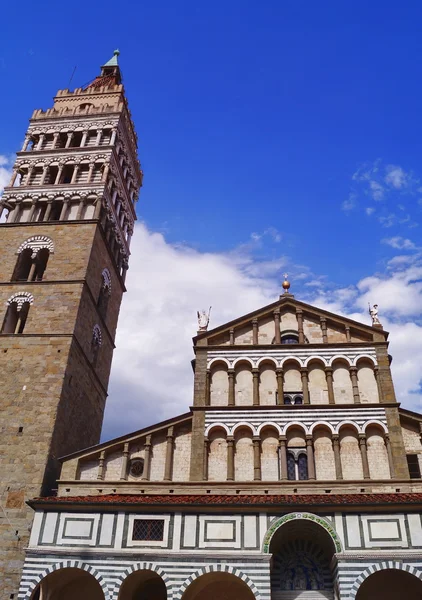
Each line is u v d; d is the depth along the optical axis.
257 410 44.34
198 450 42.75
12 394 47.47
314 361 46.97
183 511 36.22
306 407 44.12
